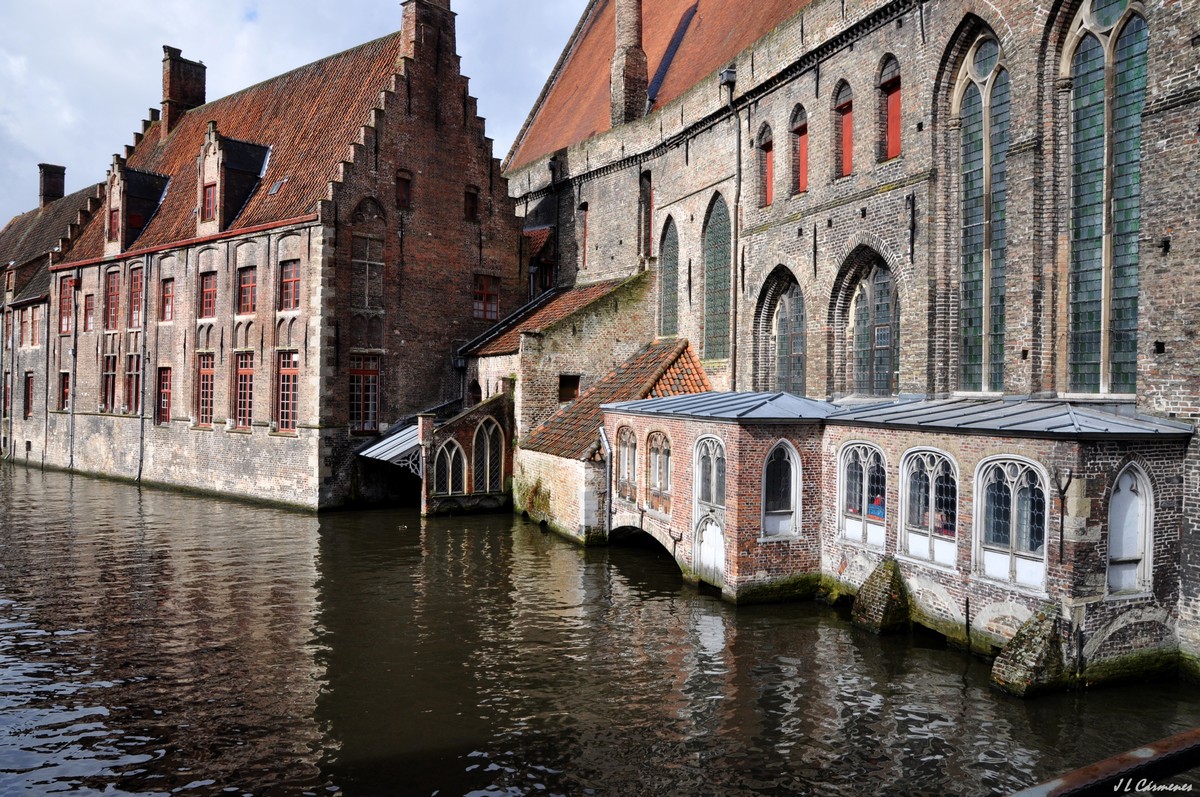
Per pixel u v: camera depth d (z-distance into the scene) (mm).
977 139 15961
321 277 26281
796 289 22062
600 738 9977
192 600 15992
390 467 27797
